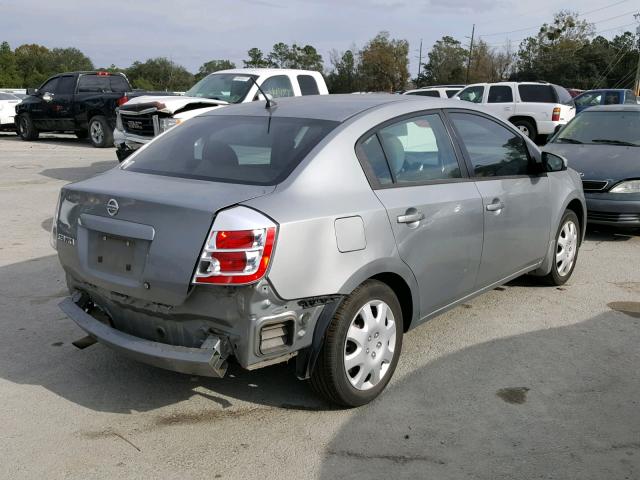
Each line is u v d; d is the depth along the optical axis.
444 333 4.75
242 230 2.98
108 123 16.95
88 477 2.99
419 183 3.95
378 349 3.65
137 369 4.10
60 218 3.72
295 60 74.19
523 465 3.11
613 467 3.10
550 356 4.36
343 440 3.31
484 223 4.38
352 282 3.38
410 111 4.09
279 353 3.20
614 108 9.05
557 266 5.73
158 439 3.31
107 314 3.60
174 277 3.08
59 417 3.51
